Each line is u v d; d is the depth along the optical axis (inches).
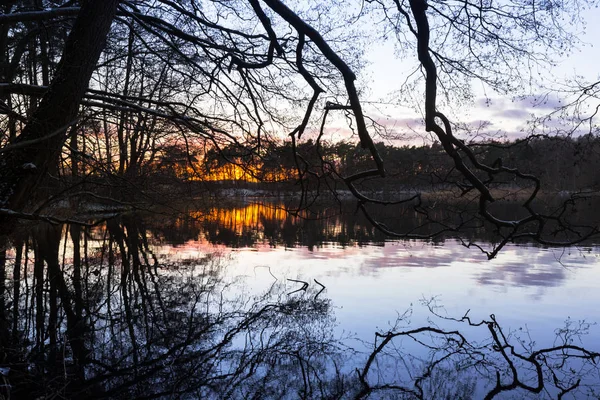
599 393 220.4
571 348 280.4
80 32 220.8
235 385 223.8
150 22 329.7
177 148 508.4
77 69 217.9
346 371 243.8
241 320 329.4
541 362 259.3
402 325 322.0
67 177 336.8
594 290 413.1
